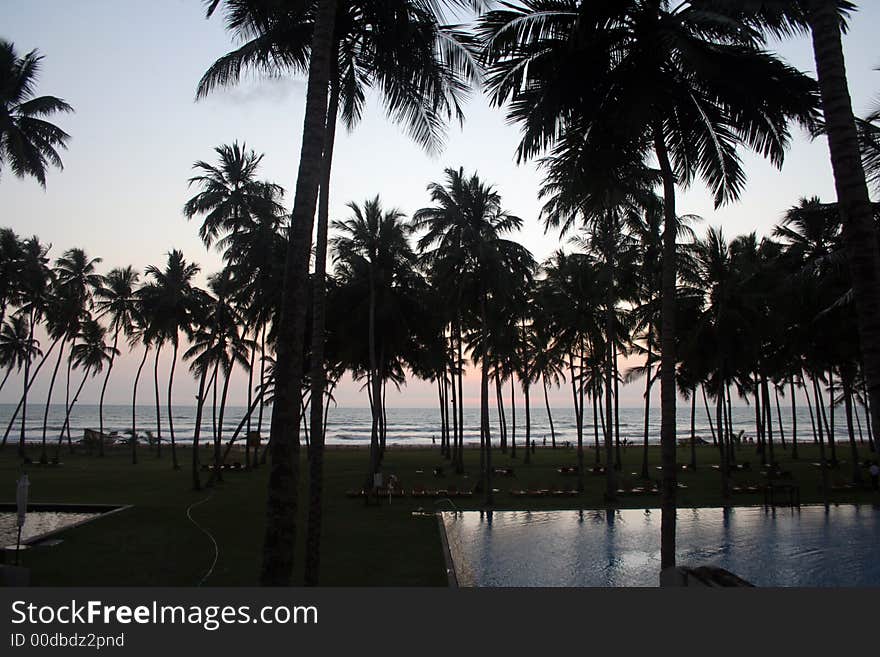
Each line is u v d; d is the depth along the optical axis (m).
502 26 9.88
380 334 31.97
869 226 5.24
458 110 11.18
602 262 28.55
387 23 10.01
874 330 5.11
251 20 10.08
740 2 8.53
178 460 47.28
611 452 25.62
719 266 28.12
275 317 31.30
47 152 23.52
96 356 50.84
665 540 10.43
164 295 36.56
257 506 21.73
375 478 22.67
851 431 31.19
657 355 37.19
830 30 5.58
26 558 13.44
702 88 10.73
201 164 27.42
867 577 13.23
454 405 40.94
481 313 26.30
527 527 19.48
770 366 37.06
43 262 44.03
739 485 30.75
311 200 6.73
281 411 6.44
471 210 25.62
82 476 33.19
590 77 10.55
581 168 11.33
